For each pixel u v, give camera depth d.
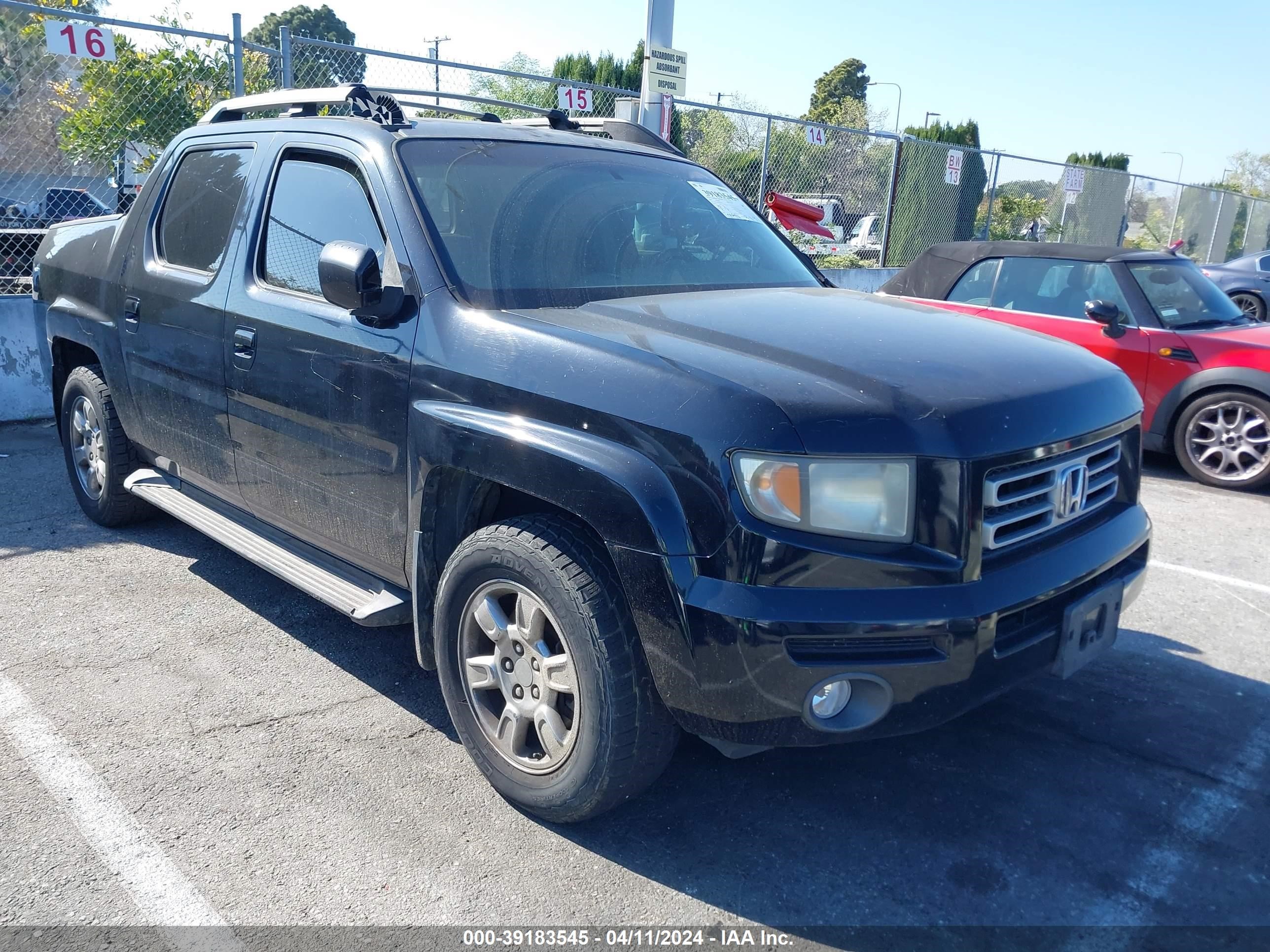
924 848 2.71
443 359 2.80
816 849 2.70
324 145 3.43
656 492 2.34
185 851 2.60
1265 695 3.66
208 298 3.70
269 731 3.21
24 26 7.23
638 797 2.91
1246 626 4.34
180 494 4.29
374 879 2.52
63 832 2.66
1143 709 3.53
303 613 4.12
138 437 4.43
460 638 2.85
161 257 4.13
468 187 3.23
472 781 2.97
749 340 2.64
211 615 4.07
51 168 7.55
